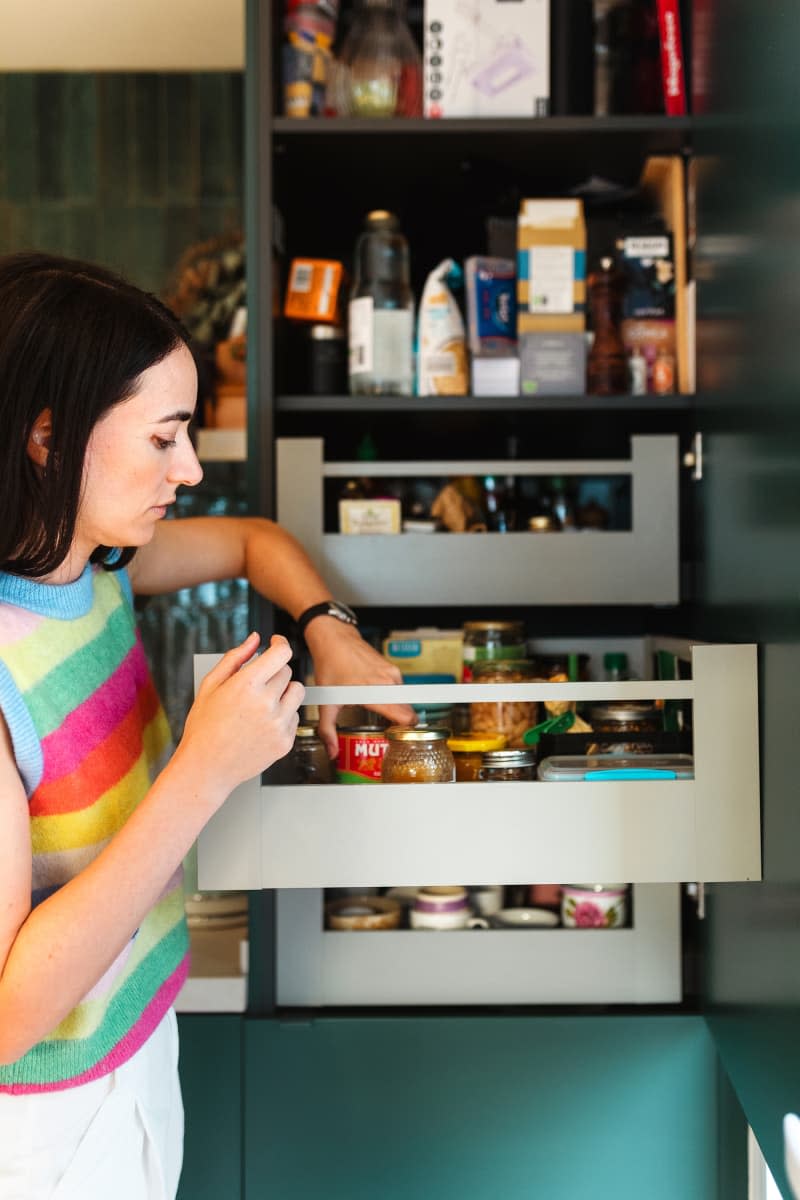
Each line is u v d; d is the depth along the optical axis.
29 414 0.87
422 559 1.46
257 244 1.45
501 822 1.05
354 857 1.05
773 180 1.03
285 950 1.39
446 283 1.53
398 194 1.66
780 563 1.00
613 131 1.45
